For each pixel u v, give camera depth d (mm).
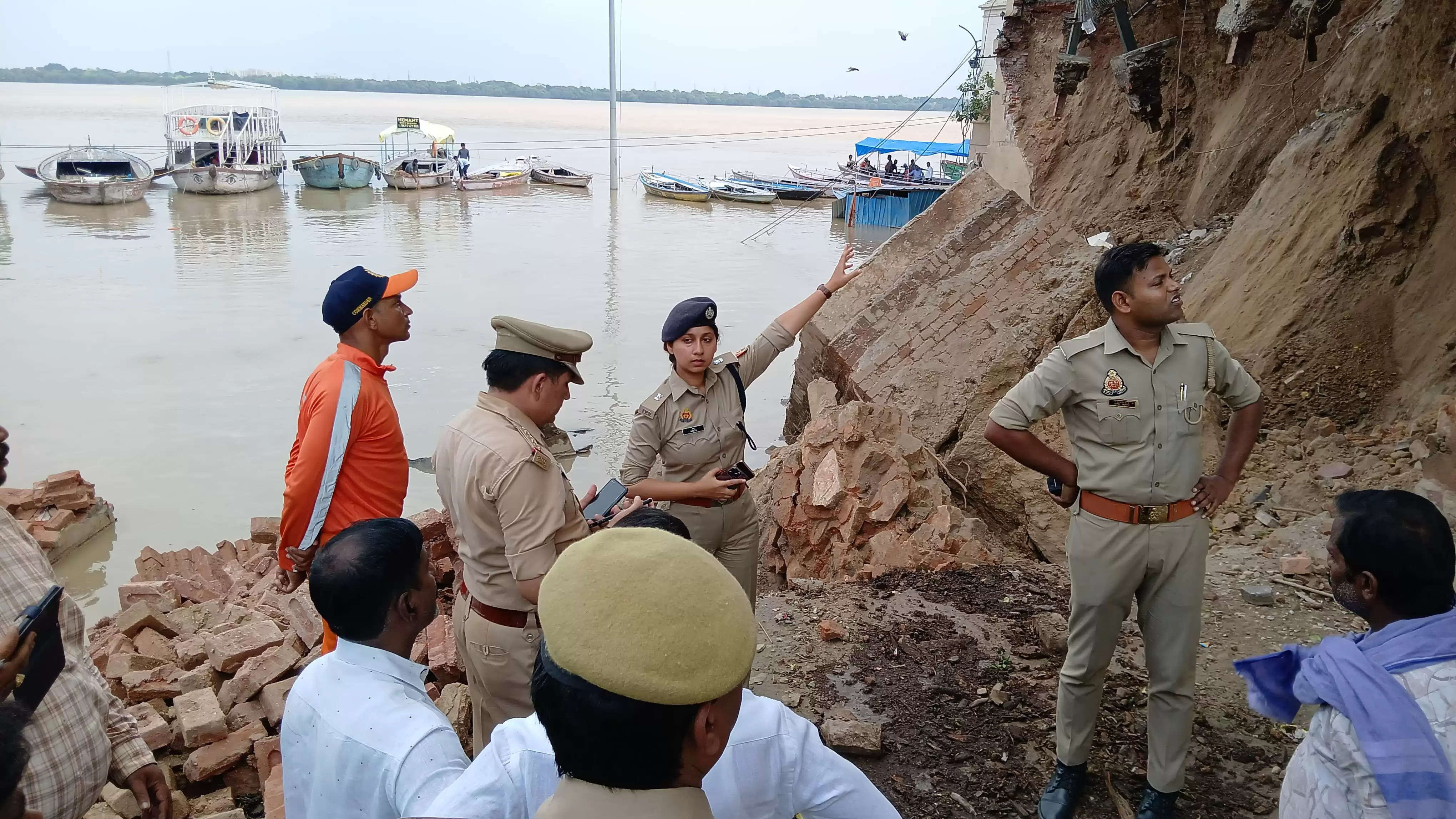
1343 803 2002
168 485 12234
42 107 159250
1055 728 3979
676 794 1401
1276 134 12039
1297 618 4879
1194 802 3520
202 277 27531
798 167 81188
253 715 4453
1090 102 17375
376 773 2023
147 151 72562
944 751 3861
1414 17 7605
